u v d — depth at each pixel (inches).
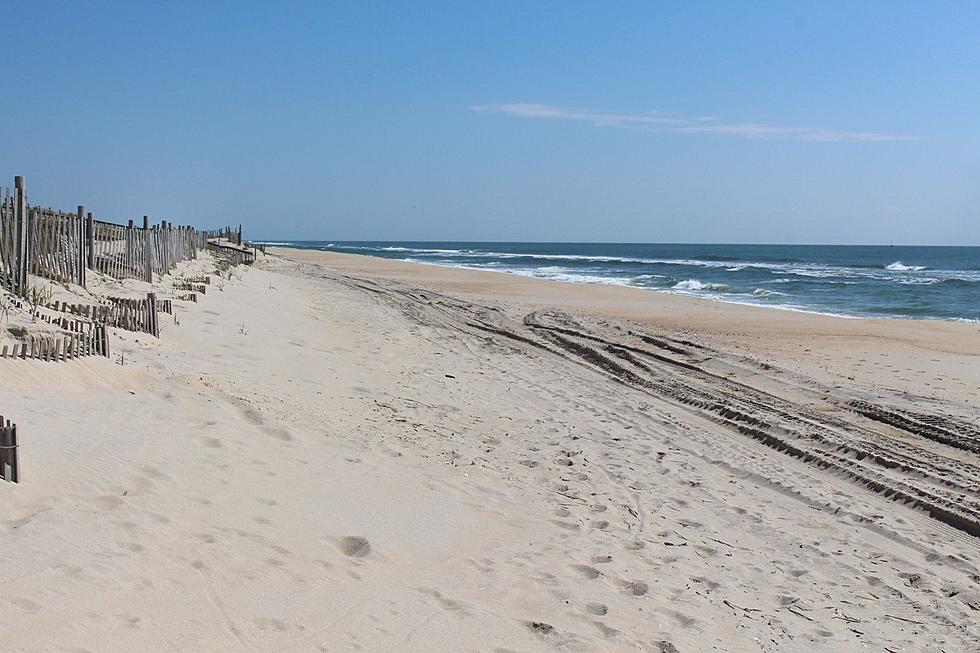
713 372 567.2
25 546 172.1
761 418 424.5
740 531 271.6
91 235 586.6
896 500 310.2
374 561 213.0
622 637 188.7
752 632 198.7
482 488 289.1
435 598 196.4
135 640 146.4
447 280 1568.7
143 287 624.4
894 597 225.9
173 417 293.7
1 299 370.6
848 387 516.4
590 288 1413.6
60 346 328.2
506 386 489.1
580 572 225.5
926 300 1322.6
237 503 229.9
